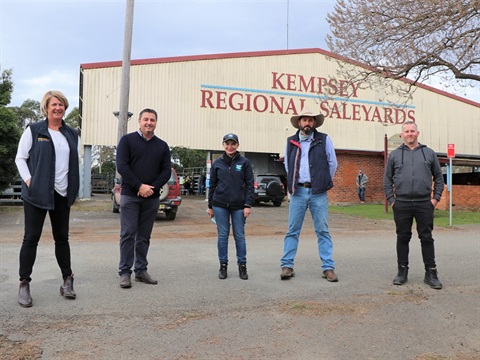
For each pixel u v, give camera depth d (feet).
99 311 13.51
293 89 91.97
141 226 17.01
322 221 18.16
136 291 15.80
